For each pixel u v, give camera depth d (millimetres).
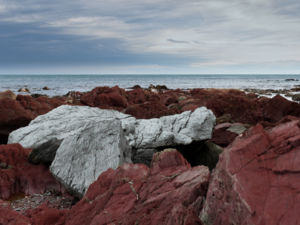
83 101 27641
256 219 2273
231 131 12500
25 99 18516
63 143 7637
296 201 2152
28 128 11125
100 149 7293
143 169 4727
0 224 4391
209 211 2939
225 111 19703
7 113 13812
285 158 2438
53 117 12242
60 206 6352
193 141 10086
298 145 2414
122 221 3547
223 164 2928
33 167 7859
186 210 2996
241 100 19719
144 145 9438
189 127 10508
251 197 2412
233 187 2596
